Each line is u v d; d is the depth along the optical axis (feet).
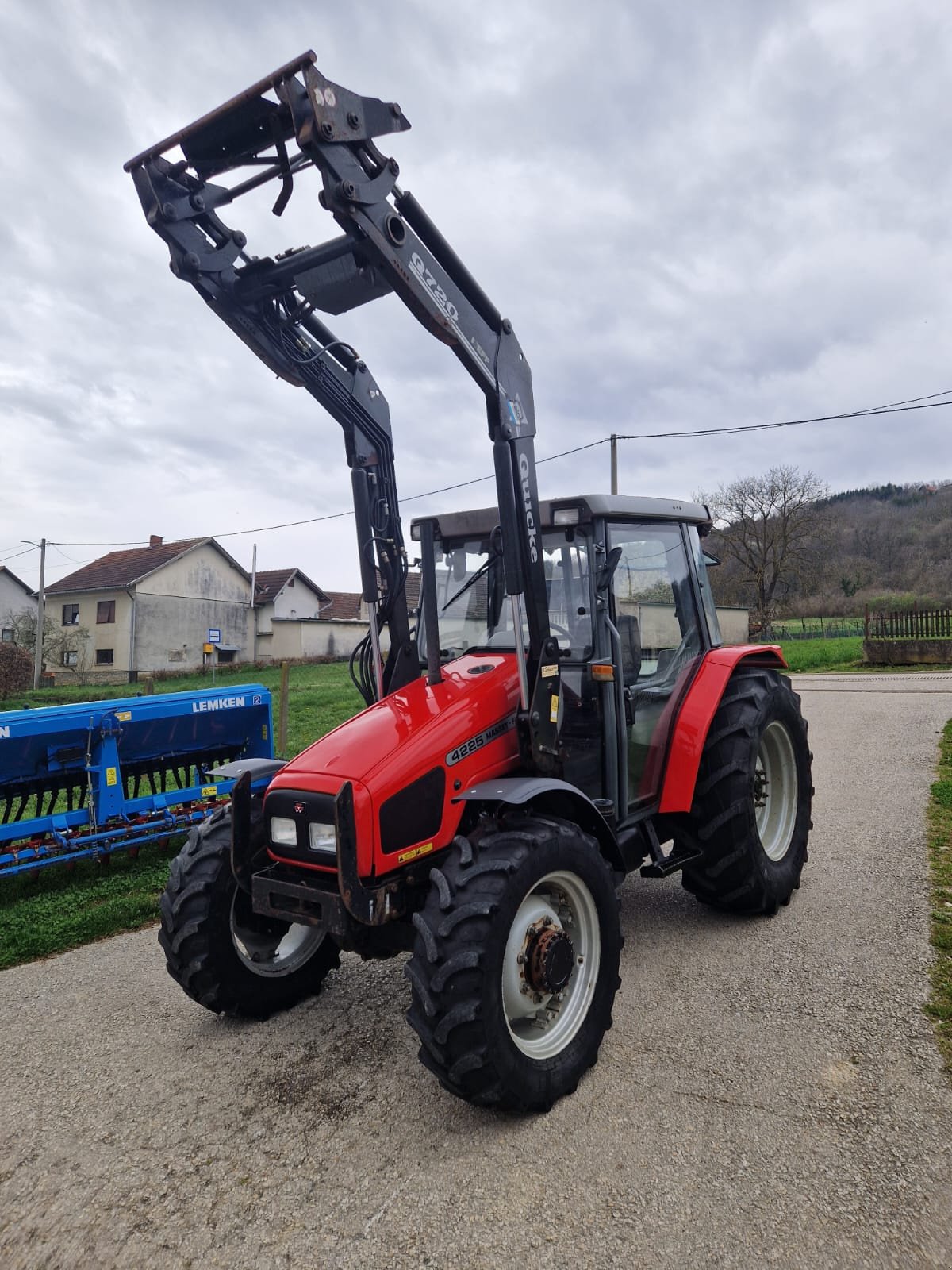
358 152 8.65
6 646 79.20
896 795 20.88
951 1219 6.72
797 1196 7.04
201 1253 6.81
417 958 8.22
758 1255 6.45
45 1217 7.31
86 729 18.20
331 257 9.37
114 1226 7.15
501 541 11.00
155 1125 8.63
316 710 49.83
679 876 16.20
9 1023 11.22
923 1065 8.87
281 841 9.27
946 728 29.94
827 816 19.31
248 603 129.08
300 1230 7.00
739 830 12.80
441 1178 7.55
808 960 11.71
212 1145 8.23
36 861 17.33
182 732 20.16
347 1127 8.44
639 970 11.72
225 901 10.46
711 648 14.30
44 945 13.99
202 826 11.03
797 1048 9.39
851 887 14.57
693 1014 10.34
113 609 116.57
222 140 9.35
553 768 10.28
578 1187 7.33
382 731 9.48
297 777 9.19
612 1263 6.45
